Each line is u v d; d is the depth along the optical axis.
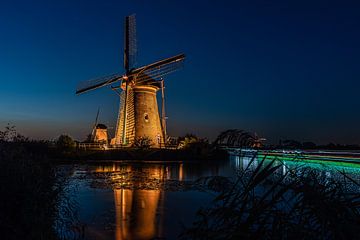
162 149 47.06
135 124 48.28
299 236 3.24
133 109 48.56
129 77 48.59
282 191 3.36
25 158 9.75
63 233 9.20
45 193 8.30
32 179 8.14
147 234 9.81
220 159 46.88
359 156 23.19
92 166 36.47
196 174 28.31
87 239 9.10
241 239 3.28
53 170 11.74
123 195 17.19
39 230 6.71
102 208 13.56
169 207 13.89
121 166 37.00
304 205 3.31
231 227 3.42
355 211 3.30
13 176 7.16
